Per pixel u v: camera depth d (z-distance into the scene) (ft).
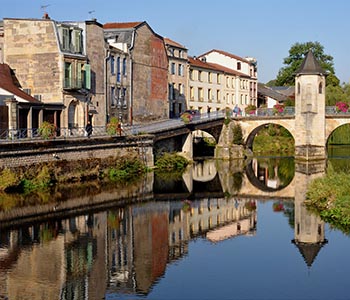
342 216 86.33
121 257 67.72
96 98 161.99
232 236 79.92
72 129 140.97
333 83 329.11
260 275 61.52
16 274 60.54
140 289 56.59
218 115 211.00
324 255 68.85
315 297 54.90
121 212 95.71
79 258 66.69
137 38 188.44
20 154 110.32
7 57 150.41
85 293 55.21
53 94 146.92
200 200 112.27
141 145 153.48
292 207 101.96
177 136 187.11
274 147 252.83
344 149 258.57
